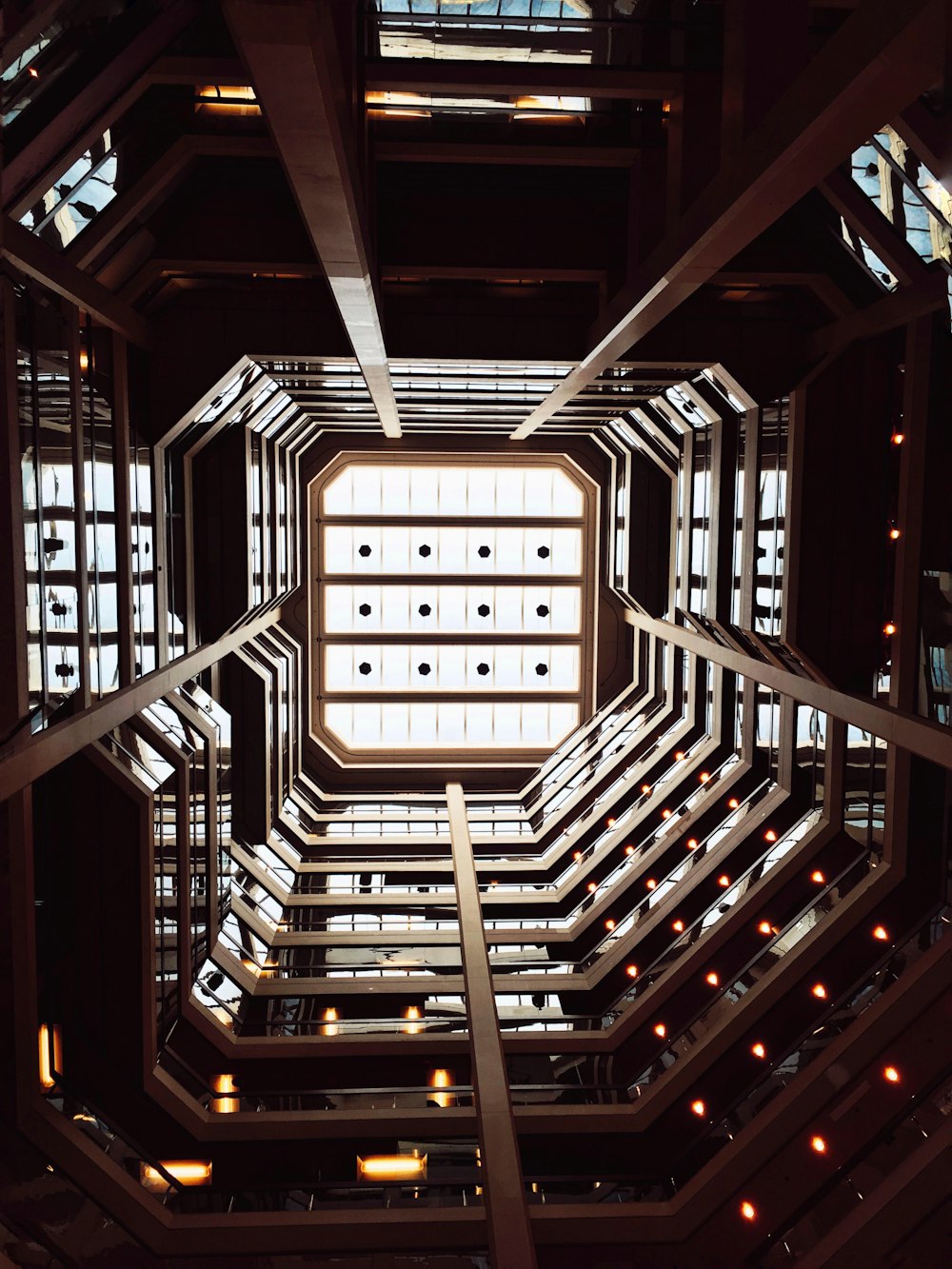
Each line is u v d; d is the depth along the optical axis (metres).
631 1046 15.68
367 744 30.36
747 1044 13.83
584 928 20.20
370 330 11.89
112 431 12.29
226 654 20.48
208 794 16.67
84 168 9.34
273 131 5.79
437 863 23.92
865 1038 11.78
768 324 15.03
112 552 12.34
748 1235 11.16
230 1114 13.33
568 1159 13.48
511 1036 16.06
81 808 12.33
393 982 18.09
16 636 8.48
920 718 11.94
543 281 13.99
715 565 18.27
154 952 13.09
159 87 9.48
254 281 13.97
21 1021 10.09
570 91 9.86
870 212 10.73
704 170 9.58
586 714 30.47
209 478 18.58
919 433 12.00
